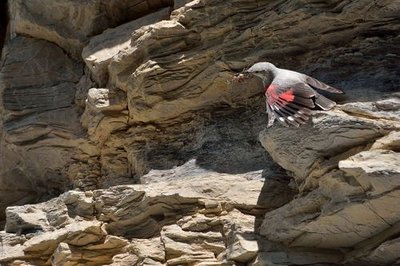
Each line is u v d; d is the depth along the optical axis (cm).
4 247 1445
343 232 1192
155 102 1497
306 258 1220
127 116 1552
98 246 1390
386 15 1351
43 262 1420
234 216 1300
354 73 1328
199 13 1477
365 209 1138
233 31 1454
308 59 1401
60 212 1456
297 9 1385
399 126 1145
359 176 1120
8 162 1711
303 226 1204
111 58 1587
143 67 1492
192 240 1302
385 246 1151
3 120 1692
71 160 1642
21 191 1747
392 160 1120
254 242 1239
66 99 1694
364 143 1170
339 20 1370
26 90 1711
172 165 1454
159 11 1662
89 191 1465
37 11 1761
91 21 1706
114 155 1580
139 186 1407
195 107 1494
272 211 1251
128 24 1666
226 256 1255
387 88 1263
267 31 1420
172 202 1359
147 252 1330
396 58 1319
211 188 1353
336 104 1237
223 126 1452
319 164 1195
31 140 1664
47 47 1767
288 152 1238
